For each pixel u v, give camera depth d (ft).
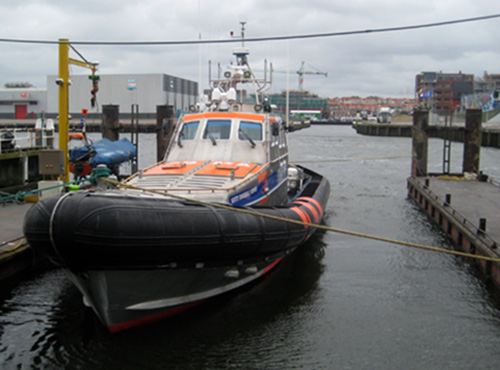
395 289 30.04
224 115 31.65
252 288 29.01
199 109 35.09
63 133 41.19
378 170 97.60
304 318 25.50
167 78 192.75
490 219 39.91
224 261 23.35
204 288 24.50
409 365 21.26
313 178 51.03
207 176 27.17
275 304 27.07
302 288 29.60
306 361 21.45
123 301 21.68
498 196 51.11
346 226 46.93
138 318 22.93
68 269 20.85
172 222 20.77
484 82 378.12
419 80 363.15
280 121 36.14
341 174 90.38
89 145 42.11
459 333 24.30
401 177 86.53
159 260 20.80
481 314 26.58
